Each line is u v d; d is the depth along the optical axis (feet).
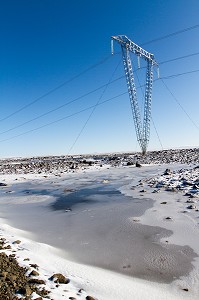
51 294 21.72
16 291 21.38
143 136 270.67
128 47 226.79
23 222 50.44
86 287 23.71
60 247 36.35
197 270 28.35
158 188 75.46
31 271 25.40
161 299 22.68
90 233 41.93
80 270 27.55
